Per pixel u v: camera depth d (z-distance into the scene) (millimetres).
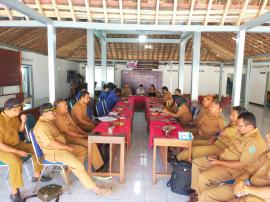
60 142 3090
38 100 9672
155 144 3246
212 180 2650
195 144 3615
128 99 8273
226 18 4508
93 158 3445
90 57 6617
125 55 13000
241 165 2492
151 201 2932
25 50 8086
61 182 3355
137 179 3488
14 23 4527
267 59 10844
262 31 4547
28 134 3213
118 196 3023
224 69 15609
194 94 6234
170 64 14320
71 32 7949
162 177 3562
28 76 8859
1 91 6742
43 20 4211
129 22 4711
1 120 2994
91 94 6656
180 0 4250
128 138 3781
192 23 4758
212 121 3900
